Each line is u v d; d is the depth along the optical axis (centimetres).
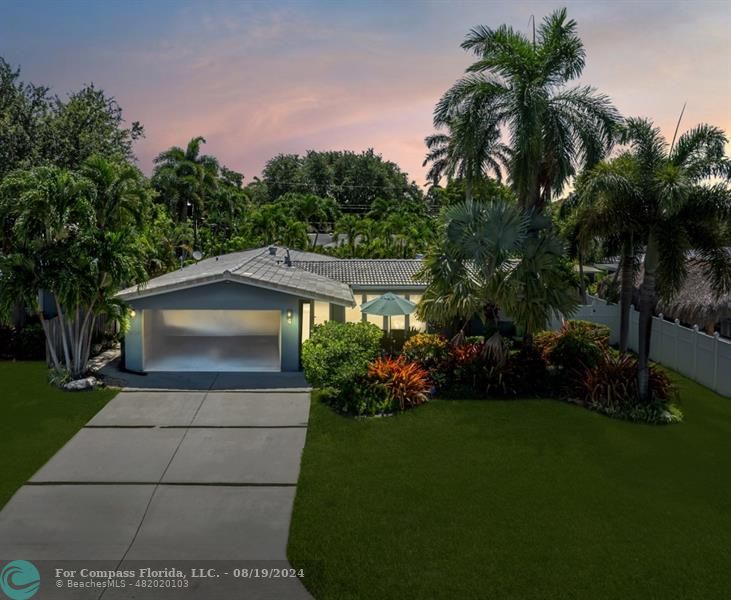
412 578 714
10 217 1688
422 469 1034
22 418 1268
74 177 1509
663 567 741
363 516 866
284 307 1669
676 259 1302
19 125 2323
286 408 1363
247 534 817
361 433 1210
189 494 936
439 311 1588
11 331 1838
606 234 1432
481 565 742
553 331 2012
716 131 1382
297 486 966
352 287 2134
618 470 1035
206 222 5756
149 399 1414
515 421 1288
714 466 1055
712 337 1554
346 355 1398
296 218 5853
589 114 1928
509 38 1950
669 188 1256
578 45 1909
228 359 1841
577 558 759
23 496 920
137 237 1606
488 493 942
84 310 1588
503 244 1474
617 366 1445
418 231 4431
